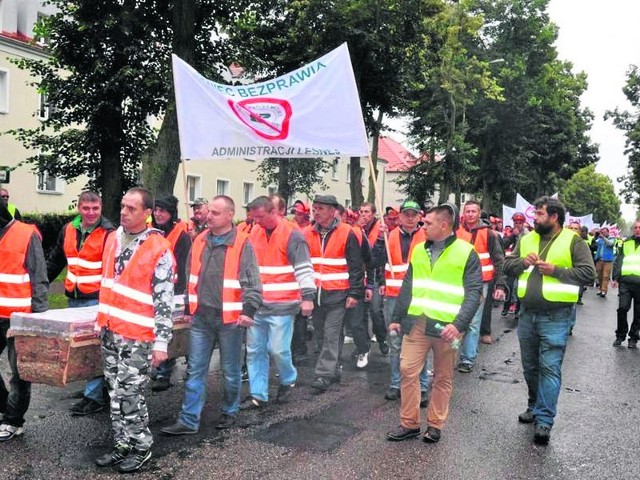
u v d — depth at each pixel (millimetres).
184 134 7320
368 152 7219
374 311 8578
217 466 4598
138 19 14961
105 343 4582
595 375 8102
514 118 37750
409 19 21141
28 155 25500
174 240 6586
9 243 5008
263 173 29656
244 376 7219
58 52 15938
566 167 47938
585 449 5184
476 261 5125
